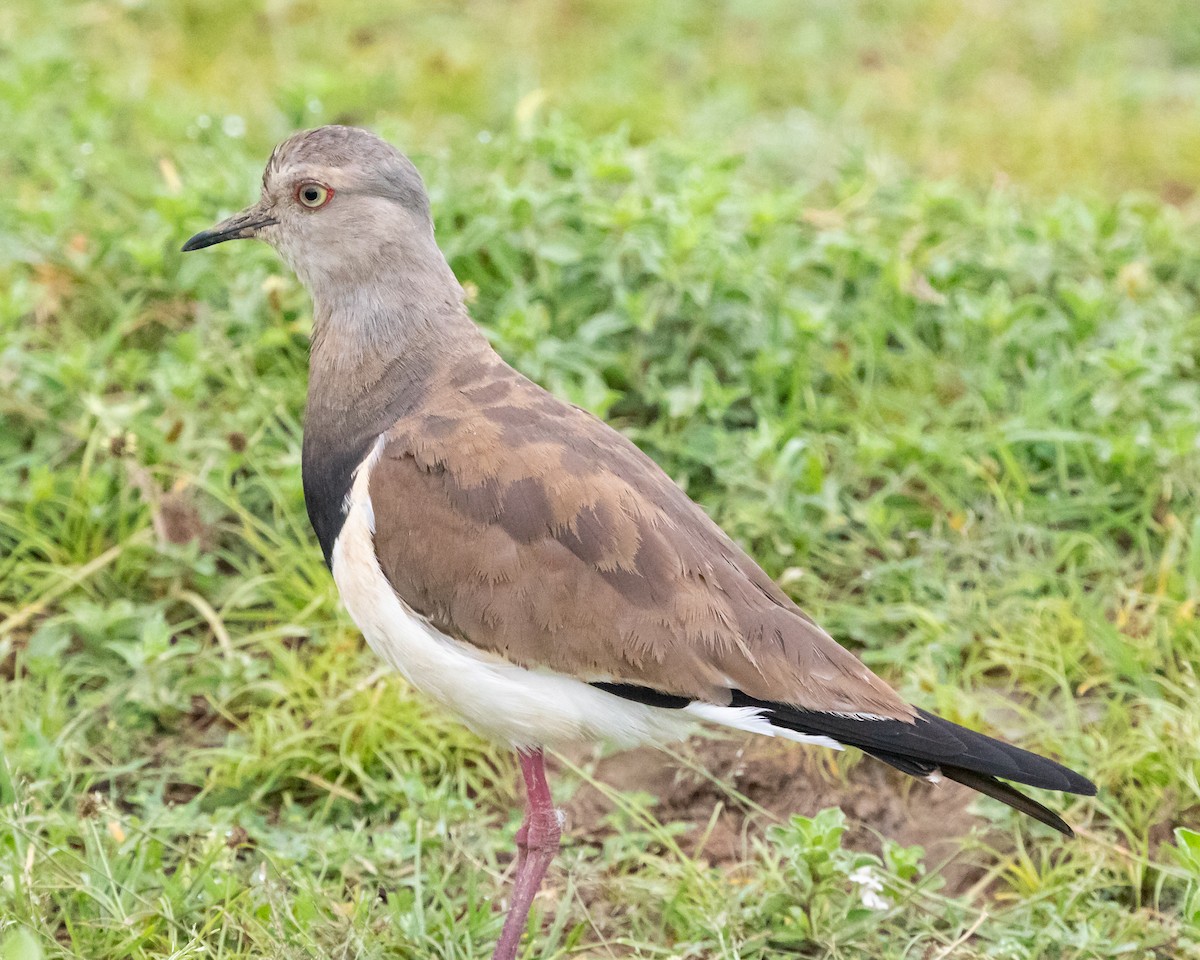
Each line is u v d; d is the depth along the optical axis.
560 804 10.20
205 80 16.75
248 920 8.84
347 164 9.26
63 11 17.39
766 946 9.09
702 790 10.34
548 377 12.02
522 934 8.98
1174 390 12.52
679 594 8.49
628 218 12.73
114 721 10.33
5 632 10.98
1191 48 19.00
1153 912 9.32
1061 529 11.97
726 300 12.67
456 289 9.46
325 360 9.35
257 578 11.17
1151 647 10.79
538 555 8.53
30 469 11.47
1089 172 16.44
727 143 16.09
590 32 18.44
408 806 9.92
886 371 13.05
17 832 9.03
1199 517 11.42
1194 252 14.15
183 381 11.67
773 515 11.45
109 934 8.73
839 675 8.49
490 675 8.66
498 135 15.67
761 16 19.00
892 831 10.12
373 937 8.80
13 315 12.10
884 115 17.36
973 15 19.08
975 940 9.23
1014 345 12.95
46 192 14.29
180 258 12.95
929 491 12.12
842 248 13.38
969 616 11.09
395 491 8.76
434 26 18.28
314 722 10.33
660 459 12.05
